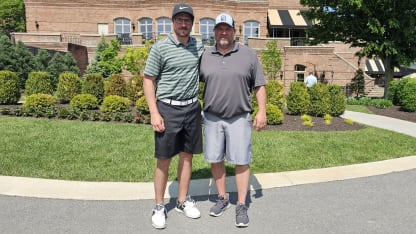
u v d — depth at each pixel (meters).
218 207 3.84
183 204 3.85
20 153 6.07
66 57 23.47
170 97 3.51
